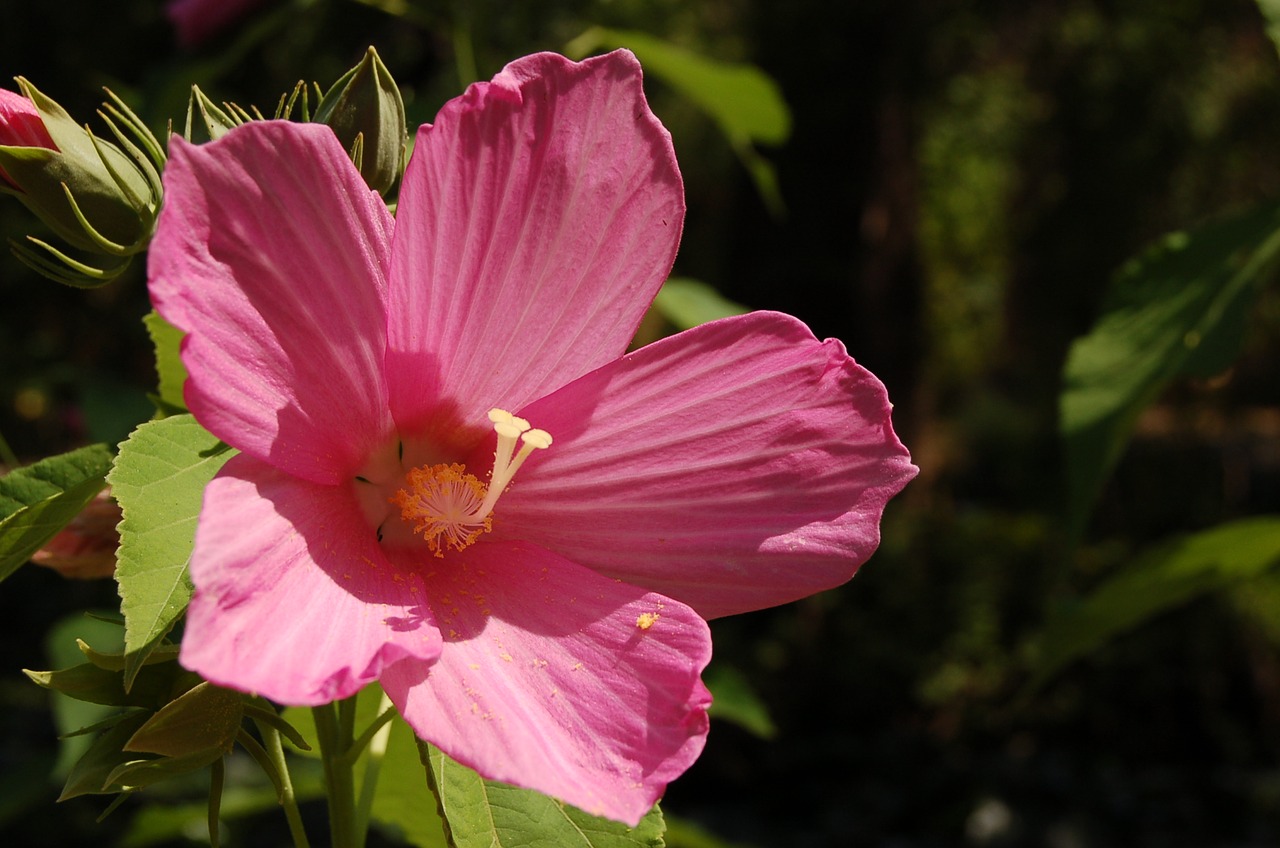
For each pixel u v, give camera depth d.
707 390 0.41
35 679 0.40
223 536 0.36
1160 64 3.29
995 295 3.51
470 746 0.37
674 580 0.41
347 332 0.39
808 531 0.41
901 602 2.77
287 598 0.37
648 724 0.38
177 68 0.77
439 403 0.42
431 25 0.75
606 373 0.42
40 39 2.38
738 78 0.82
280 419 0.38
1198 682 2.63
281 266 0.38
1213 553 0.61
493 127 0.40
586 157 0.41
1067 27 3.29
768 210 2.90
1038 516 3.31
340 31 2.17
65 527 0.45
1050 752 2.65
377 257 0.39
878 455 0.41
